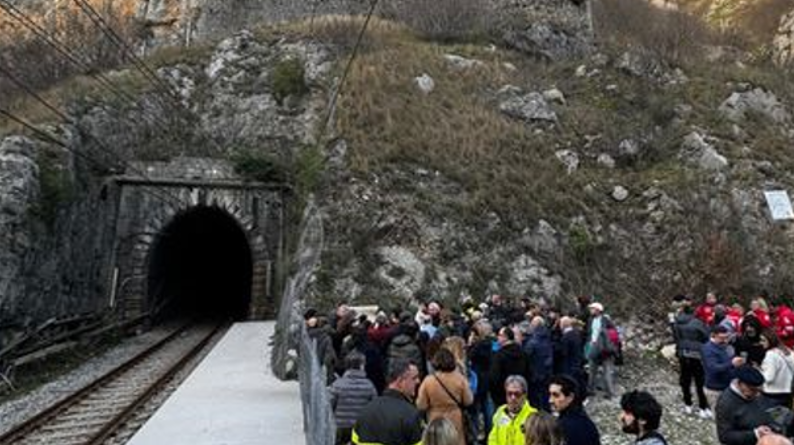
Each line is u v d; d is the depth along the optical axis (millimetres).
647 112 30281
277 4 46938
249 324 27188
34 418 12227
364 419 5344
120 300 27547
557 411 5422
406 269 21250
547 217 23594
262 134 32438
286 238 28969
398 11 41594
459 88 31219
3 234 20375
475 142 26672
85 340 22547
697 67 34125
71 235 24344
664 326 20375
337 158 26141
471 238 22547
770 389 7711
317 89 33344
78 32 39344
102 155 27875
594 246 22969
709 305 15023
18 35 38906
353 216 23000
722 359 9086
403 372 5547
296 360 16625
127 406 13133
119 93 30656
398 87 30109
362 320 11680
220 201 29281
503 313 14414
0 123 25047
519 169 25562
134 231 28422
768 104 30562
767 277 21516
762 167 25625
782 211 22938
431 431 4324
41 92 31016
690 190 24562
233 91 33969
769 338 8141
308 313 12648
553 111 29875
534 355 10000
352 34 35969
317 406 8062
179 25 49719
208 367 18266
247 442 10367
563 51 38750
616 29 46469
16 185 21234
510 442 5840
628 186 25547
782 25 45219
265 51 35844
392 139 26547
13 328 20406
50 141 23953
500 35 38719
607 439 12000
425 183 24469
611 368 14633
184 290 38500
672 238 23031
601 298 21578
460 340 7746
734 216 23422
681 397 14727
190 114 33188
